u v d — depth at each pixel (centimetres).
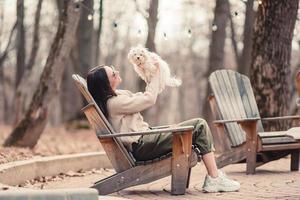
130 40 4069
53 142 1402
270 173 775
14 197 299
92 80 574
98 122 559
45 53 3547
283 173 771
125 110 566
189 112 5422
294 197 535
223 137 784
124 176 566
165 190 613
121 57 4350
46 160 742
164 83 577
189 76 4625
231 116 793
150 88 568
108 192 564
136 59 567
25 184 677
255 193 570
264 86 1005
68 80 2525
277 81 1005
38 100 1064
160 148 568
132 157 570
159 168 570
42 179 721
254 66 1018
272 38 1003
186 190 605
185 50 4406
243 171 811
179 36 3806
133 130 568
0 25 3109
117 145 564
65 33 1069
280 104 1006
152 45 2022
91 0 1980
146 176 568
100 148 1260
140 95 568
